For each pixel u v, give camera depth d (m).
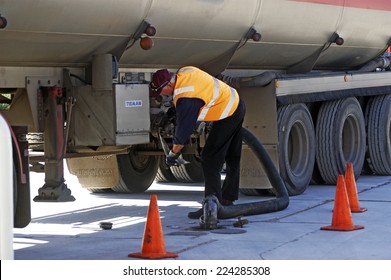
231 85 11.15
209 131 9.97
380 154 13.91
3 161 5.48
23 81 8.98
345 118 12.84
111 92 9.19
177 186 13.09
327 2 11.84
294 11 11.24
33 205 10.76
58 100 9.07
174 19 9.54
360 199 10.99
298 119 11.70
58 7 8.30
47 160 9.06
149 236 7.10
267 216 9.55
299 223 9.05
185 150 11.07
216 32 10.26
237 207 9.30
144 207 10.56
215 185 8.99
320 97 12.19
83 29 8.76
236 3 10.22
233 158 9.34
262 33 10.94
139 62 9.96
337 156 12.59
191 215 9.50
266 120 11.18
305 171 11.83
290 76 11.55
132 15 9.05
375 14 13.04
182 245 7.73
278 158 11.23
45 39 8.60
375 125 13.90
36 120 9.05
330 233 8.41
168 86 8.38
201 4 9.73
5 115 9.23
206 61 10.81
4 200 5.48
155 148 11.31
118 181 11.41
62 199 8.99
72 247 7.72
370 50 13.64
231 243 7.84
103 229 8.80
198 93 8.38
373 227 8.76
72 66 9.37
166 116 9.52
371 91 13.47
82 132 9.35
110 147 9.92
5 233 5.49
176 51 10.12
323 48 12.41
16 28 8.23
